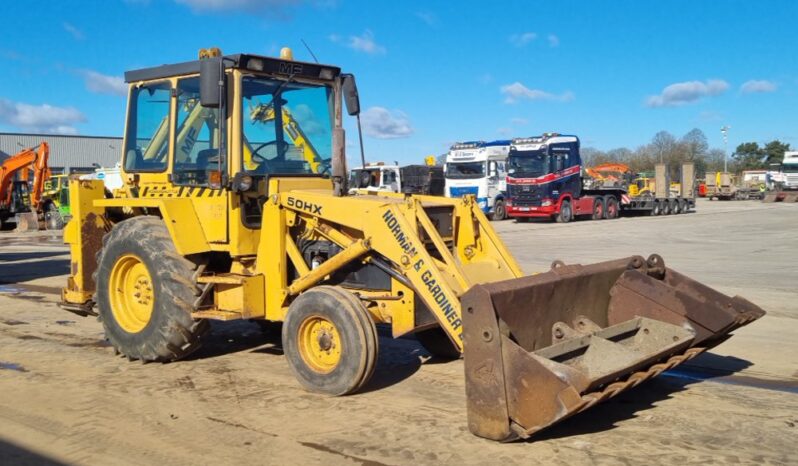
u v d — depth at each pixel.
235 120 6.49
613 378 4.75
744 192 57.62
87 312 8.01
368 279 6.28
